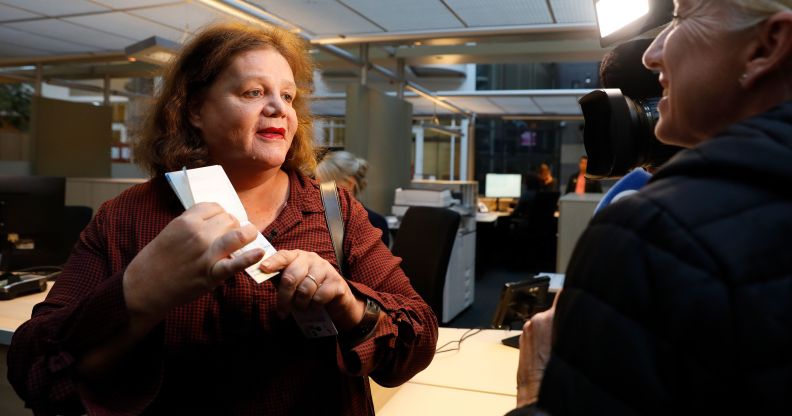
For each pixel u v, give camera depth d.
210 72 0.93
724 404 0.40
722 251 0.40
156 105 1.00
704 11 0.51
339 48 4.73
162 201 0.96
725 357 0.39
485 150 11.07
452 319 4.62
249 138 0.92
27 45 5.30
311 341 0.93
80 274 0.93
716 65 0.51
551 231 7.18
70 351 0.81
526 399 0.68
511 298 1.78
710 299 0.40
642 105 0.83
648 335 0.41
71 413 0.84
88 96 9.35
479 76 8.19
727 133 0.45
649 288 0.42
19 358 0.86
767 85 0.49
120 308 0.76
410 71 7.04
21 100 8.02
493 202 9.52
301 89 1.08
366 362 0.88
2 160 6.32
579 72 8.34
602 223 0.48
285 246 0.96
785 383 0.38
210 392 0.89
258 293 0.90
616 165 0.80
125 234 0.94
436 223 2.48
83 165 6.40
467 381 1.47
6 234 2.62
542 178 8.36
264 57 0.95
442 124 10.83
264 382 0.90
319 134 1.17
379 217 2.64
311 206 1.02
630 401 0.41
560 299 0.49
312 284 0.79
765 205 0.41
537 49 5.16
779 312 0.39
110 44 5.22
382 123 4.73
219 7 3.14
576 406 0.43
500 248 7.89
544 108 8.65
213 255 0.73
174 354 0.88
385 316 0.92
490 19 3.93
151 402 0.83
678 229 0.42
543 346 0.67
